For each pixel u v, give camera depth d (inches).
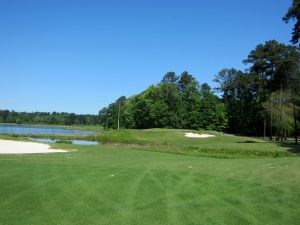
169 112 3705.7
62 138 2187.5
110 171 548.7
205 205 353.7
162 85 3848.4
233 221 304.8
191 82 3848.4
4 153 904.9
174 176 512.7
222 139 2107.5
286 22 1451.8
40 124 7244.1
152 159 824.9
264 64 2277.3
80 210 329.7
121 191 407.5
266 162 721.0
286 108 2357.3
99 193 395.9
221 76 3831.2
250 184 458.0
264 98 2581.2
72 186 429.4
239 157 1031.0
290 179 493.4
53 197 375.2
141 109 3843.5
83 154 938.7
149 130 2541.8
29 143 1317.7
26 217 307.4
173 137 2190.0
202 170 581.0
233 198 383.2
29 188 415.2
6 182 448.1
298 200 378.0
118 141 1898.4
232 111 3582.7
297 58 1886.1
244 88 3472.0
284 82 1952.5
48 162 673.0
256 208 345.7
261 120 3080.7
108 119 4717.0
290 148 1322.6
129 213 323.0
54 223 292.8
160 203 358.3
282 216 321.7
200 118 3592.5
